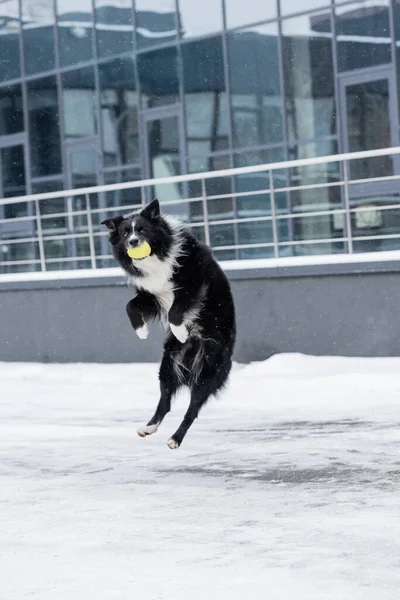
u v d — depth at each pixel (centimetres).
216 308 973
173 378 986
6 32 2827
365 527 639
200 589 523
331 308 1727
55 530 677
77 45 2669
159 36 2491
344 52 2172
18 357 2186
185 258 980
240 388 1489
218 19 2375
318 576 537
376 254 1673
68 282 2086
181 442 980
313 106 2227
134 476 868
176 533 650
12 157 2844
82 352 2081
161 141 2505
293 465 877
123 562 584
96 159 2644
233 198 2348
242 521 675
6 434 1153
